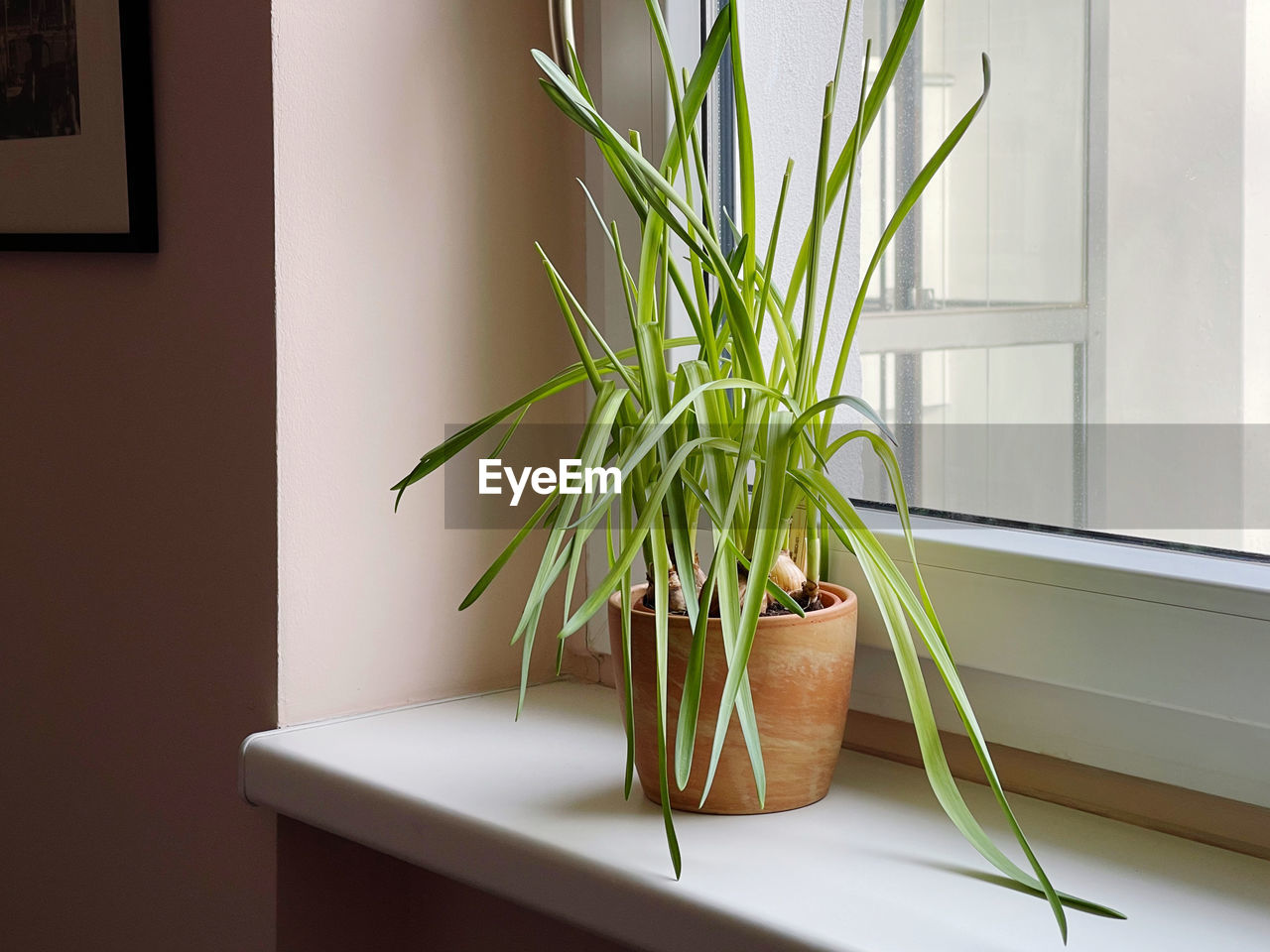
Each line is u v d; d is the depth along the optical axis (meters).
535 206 0.92
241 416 0.82
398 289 0.85
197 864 0.89
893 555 0.76
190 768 0.89
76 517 0.97
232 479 0.83
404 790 0.71
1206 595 0.61
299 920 0.84
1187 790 0.64
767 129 0.86
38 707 1.02
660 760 0.56
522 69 0.91
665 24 0.85
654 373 0.63
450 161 0.87
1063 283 0.69
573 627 0.56
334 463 0.83
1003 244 0.72
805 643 0.64
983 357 0.74
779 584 0.67
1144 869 0.60
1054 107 0.69
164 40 0.85
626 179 0.65
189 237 0.85
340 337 0.83
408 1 0.84
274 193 0.79
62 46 0.91
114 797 0.96
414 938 0.91
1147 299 0.66
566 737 0.82
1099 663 0.66
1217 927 0.54
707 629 0.63
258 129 0.79
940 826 0.66
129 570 0.92
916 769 0.76
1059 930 0.53
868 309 0.80
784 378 0.69
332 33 0.81
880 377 0.80
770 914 0.54
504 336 0.92
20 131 0.95
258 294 0.80
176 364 0.87
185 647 0.88
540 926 0.83
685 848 0.62
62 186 0.92
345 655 0.85
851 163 0.64
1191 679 0.62
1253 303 0.62
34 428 1.00
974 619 0.71
